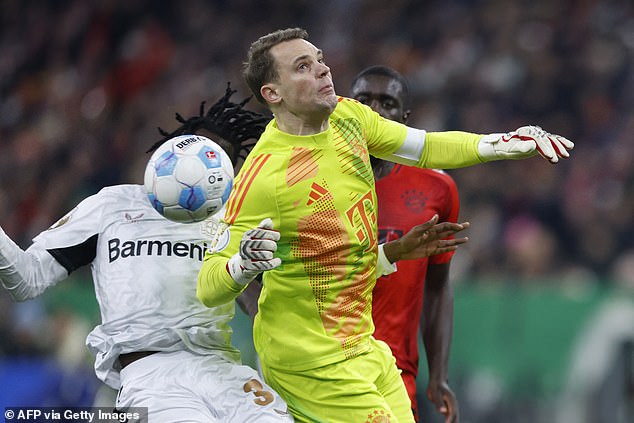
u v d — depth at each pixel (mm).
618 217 40188
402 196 20047
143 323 16875
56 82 60125
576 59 48281
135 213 17562
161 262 17141
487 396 33156
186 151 16141
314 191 15891
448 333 20750
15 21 64812
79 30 61219
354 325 16500
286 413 16594
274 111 16312
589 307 32625
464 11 52844
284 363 16484
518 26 50344
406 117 20547
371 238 16422
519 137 15734
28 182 51469
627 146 43406
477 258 38500
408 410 17203
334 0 58031
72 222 17500
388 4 55531
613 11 50094
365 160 16391
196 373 16766
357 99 20109
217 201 16188
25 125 58188
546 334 32906
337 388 16312
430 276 20797
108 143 53125
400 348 19562
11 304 36406
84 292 35969
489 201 41531
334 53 54438
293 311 16297
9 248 16391
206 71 56656
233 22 59156
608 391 32281
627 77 47219
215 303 15617
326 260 16047
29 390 34938
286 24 58781
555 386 32625
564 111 46688
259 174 15789
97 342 17188
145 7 61000
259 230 14477
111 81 57750
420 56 51812
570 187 41906
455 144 16406
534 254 38031
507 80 47844
